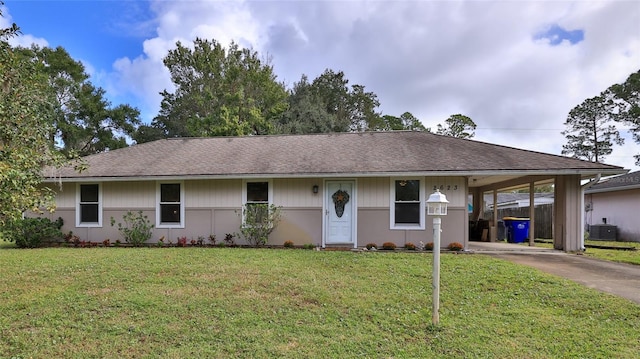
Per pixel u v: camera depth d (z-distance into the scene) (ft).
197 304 16.85
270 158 38.93
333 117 104.99
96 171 37.96
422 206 35.19
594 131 110.83
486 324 14.83
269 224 36.55
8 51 18.97
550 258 29.86
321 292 18.69
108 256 28.40
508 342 13.20
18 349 12.62
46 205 18.11
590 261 28.35
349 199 36.50
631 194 54.65
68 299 17.49
